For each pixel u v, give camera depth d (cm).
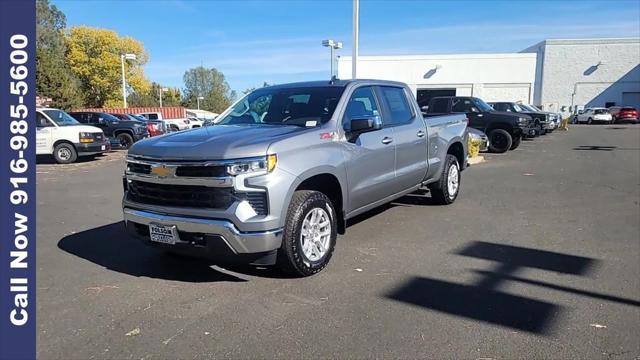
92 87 6656
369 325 367
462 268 490
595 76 5859
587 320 372
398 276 469
